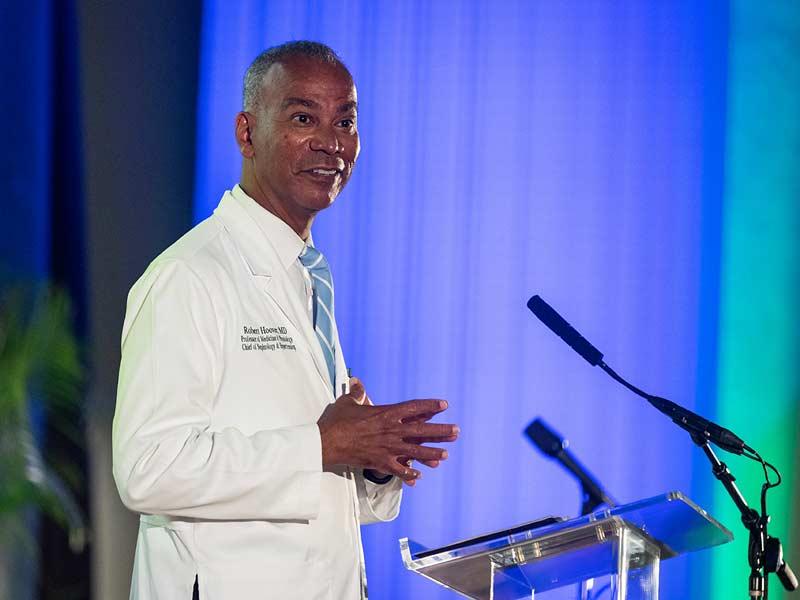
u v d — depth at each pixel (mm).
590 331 15062
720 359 14992
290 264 8172
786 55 15211
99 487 14391
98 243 14656
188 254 7645
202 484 6961
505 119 15289
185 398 7199
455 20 15375
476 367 15078
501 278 15148
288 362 7797
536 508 14938
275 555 7410
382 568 14977
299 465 7129
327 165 8180
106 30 14922
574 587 7789
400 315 15164
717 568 14891
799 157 15141
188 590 7316
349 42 15359
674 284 15070
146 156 14961
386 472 7324
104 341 14602
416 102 15336
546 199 15211
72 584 14398
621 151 15211
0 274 13414
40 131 14102
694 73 15234
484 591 7844
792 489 14836
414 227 15242
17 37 14023
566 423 15000
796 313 15008
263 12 15359
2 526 12547
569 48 15320
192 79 15234
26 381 11633
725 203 15133
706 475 14898
